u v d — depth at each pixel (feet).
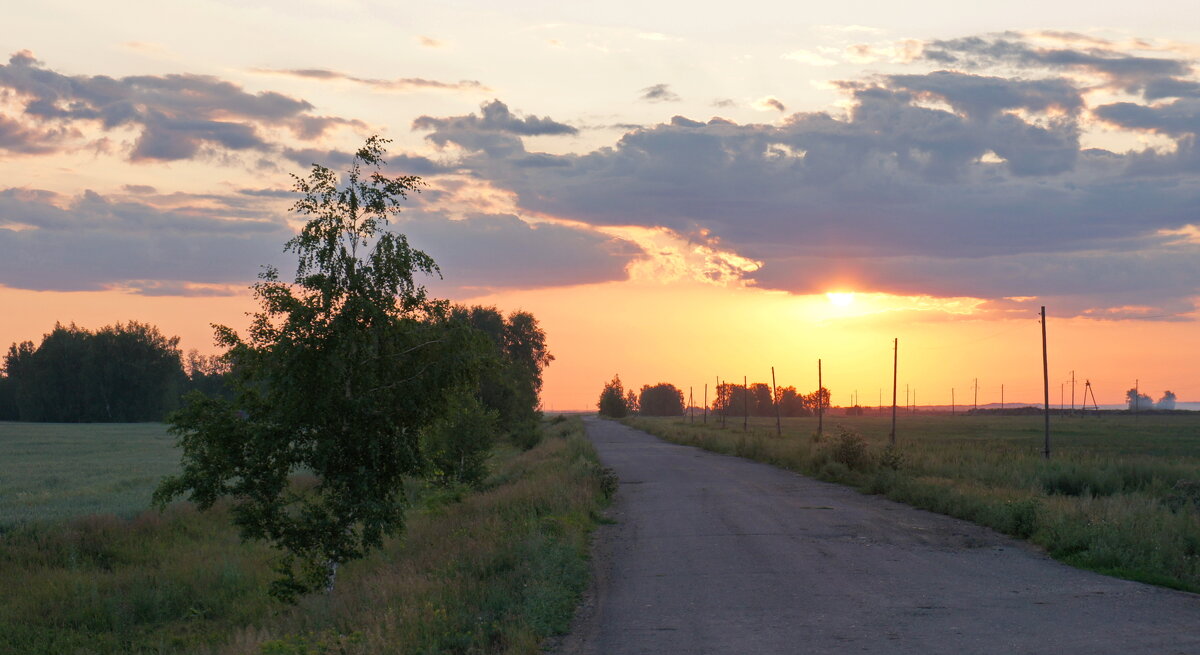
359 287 48.93
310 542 48.91
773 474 117.70
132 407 413.80
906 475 93.35
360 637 29.48
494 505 70.79
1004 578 42.39
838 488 95.66
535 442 221.25
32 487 121.70
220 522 84.02
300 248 48.44
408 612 33.06
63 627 52.13
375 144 50.08
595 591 41.06
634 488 99.30
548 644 31.14
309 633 32.78
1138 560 44.37
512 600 35.65
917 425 395.55
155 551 73.20
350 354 47.57
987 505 65.51
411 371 50.29
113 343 410.52
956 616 33.91
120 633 50.75
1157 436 258.57
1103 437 251.80
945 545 53.83
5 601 57.72
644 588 41.34
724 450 178.91
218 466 48.21
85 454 200.95
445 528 64.08
